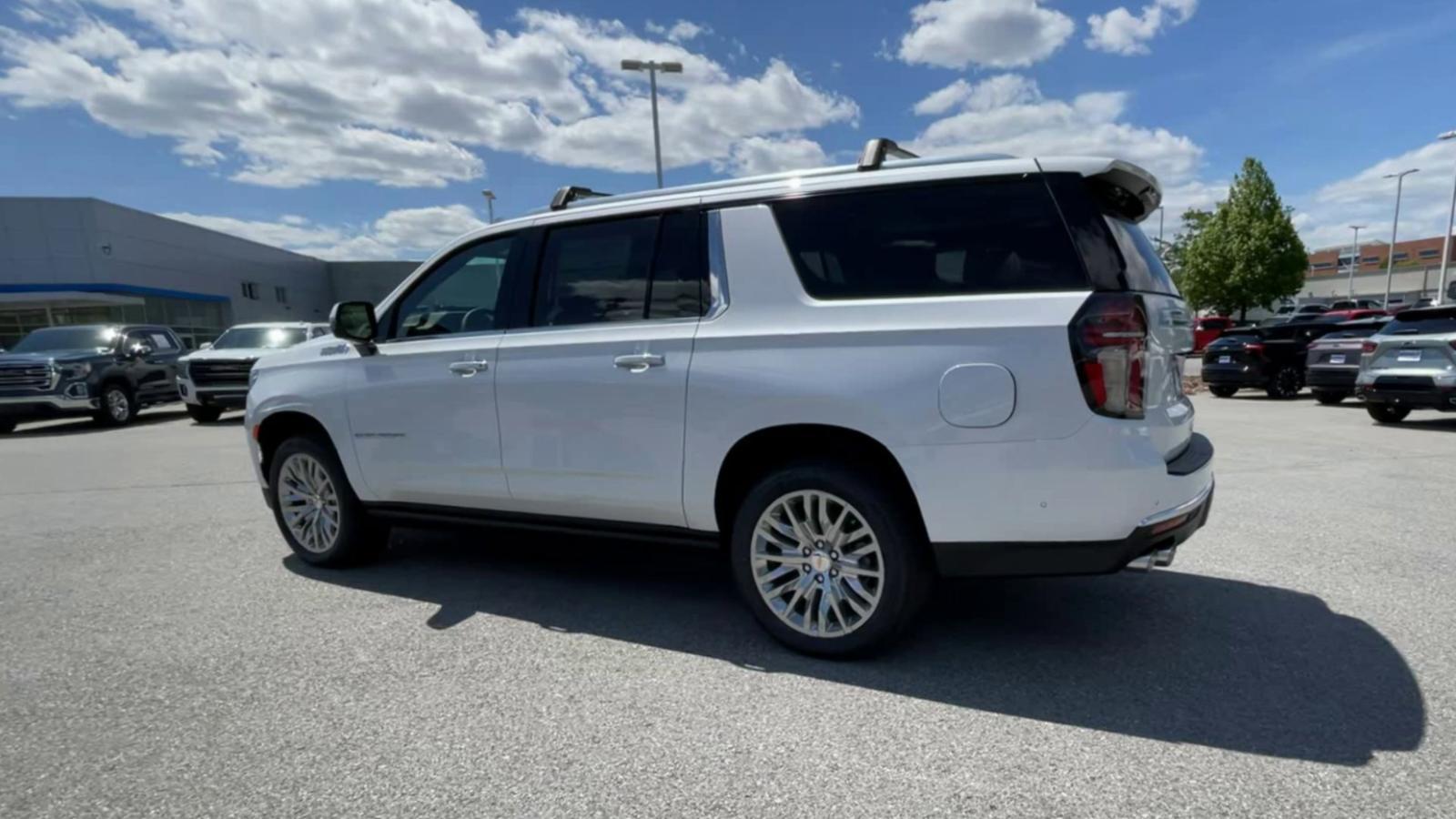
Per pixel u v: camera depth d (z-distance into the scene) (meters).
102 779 2.47
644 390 3.46
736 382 3.24
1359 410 13.18
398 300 4.36
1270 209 37.88
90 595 4.26
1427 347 10.21
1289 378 15.36
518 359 3.82
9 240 29.72
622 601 4.04
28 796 2.38
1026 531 2.87
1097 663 3.17
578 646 3.45
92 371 13.87
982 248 2.98
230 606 4.04
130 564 4.86
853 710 2.83
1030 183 2.97
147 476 8.30
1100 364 2.75
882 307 3.05
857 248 3.17
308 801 2.34
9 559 5.03
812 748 2.57
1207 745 2.54
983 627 3.58
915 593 3.11
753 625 3.68
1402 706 2.77
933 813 2.22
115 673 3.24
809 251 3.25
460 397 3.99
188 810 2.31
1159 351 3.02
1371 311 30.88
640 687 3.04
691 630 3.63
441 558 4.90
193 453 10.17
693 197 3.54
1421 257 81.00
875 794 2.31
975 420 2.86
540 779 2.43
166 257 34.88
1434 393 9.98
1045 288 2.86
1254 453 8.36
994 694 2.93
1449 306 10.23
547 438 3.75
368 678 3.15
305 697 3.00
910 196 3.13
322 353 4.55
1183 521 2.96
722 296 3.37
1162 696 2.88
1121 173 3.04
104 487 7.69
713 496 3.39
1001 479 2.86
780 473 3.26
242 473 8.39
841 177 3.29
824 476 3.15
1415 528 5.16
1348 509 5.72
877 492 3.08
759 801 2.29
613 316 3.65
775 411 3.17
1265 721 2.69
